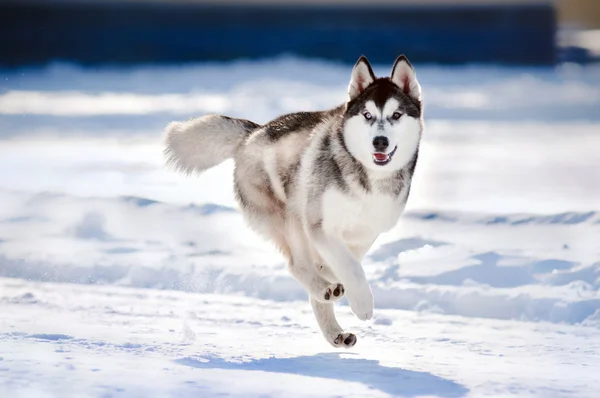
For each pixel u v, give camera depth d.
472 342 8.53
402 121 8.02
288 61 64.69
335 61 64.81
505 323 9.44
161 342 8.12
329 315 8.30
